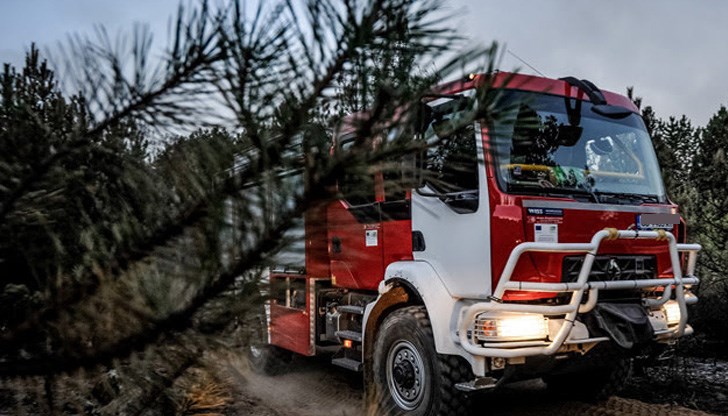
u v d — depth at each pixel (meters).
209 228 1.22
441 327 4.15
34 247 1.37
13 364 1.30
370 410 2.90
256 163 1.18
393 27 1.14
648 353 4.45
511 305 3.73
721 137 8.23
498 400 5.39
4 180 1.33
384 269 4.89
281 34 1.17
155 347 1.31
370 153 1.17
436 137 1.24
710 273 7.93
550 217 3.93
